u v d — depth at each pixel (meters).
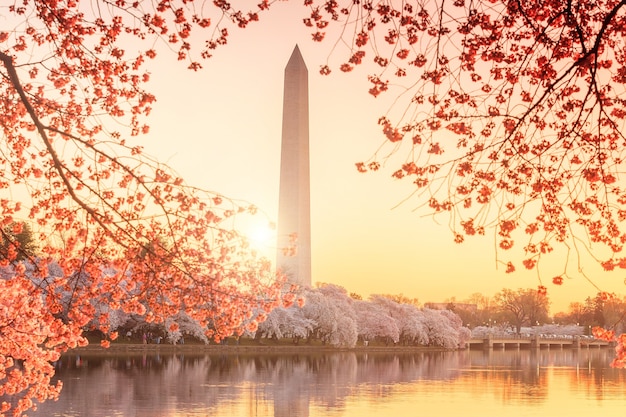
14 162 16.31
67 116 16.16
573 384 63.59
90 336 81.50
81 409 39.03
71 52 14.95
